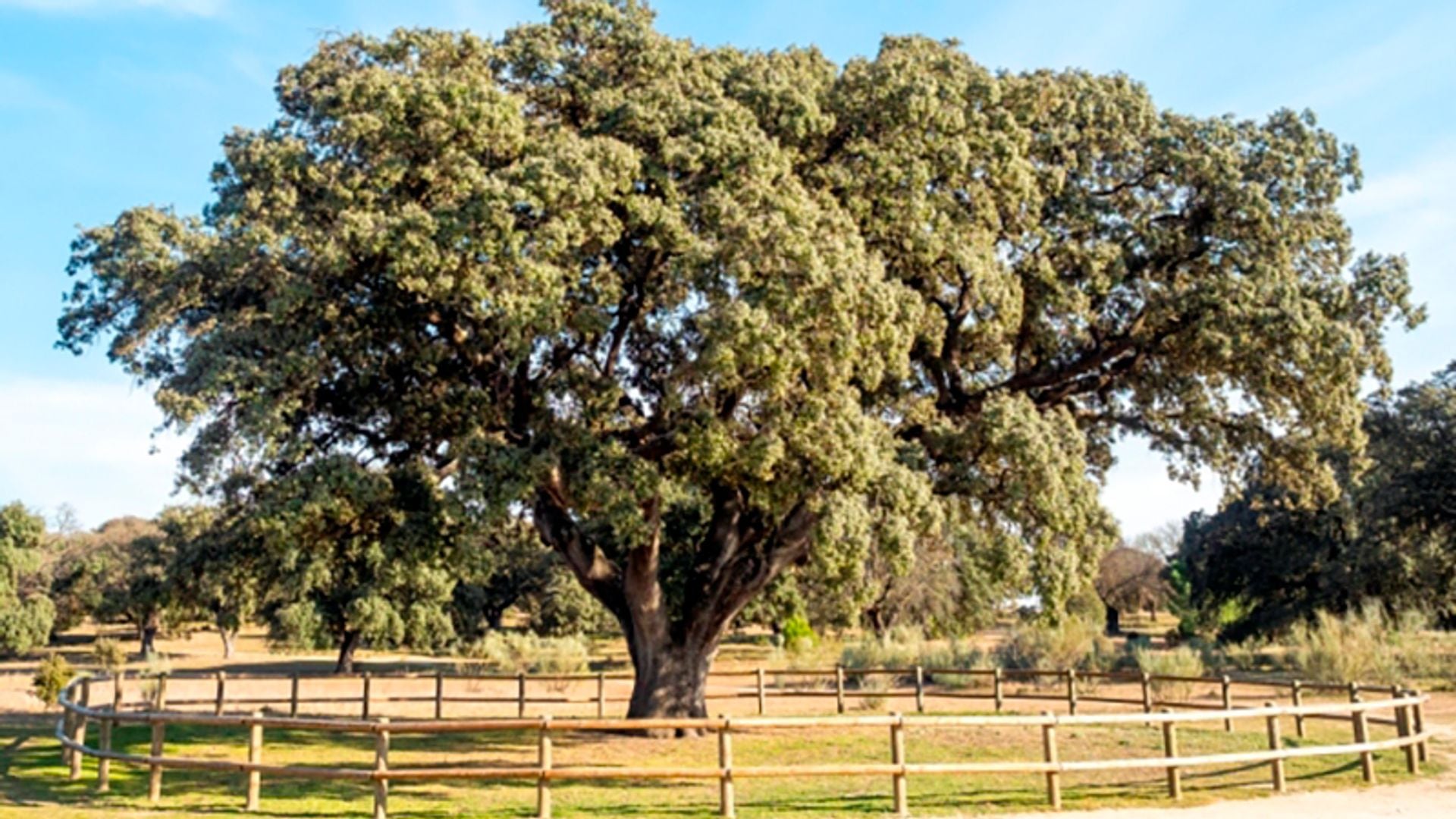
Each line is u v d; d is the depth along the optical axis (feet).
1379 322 67.05
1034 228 62.08
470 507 52.39
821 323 49.37
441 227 49.73
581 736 68.90
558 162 51.62
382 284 57.26
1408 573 133.18
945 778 50.70
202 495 56.80
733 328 47.39
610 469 54.34
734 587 67.92
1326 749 47.47
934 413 63.41
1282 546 154.20
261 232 51.80
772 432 51.21
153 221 56.24
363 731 40.88
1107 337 68.18
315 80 59.26
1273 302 61.31
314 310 54.80
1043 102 63.93
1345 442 65.10
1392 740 50.83
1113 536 59.72
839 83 62.85
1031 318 64.85
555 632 201.26
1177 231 65.57
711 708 85.20
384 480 55.93
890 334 51.44
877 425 55.62
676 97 57.26
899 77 58.70
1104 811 42.24
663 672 68.54
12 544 180.24
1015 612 162.30
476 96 53.26
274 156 54.44
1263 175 65.67
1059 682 99.35
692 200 55.26
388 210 53.83
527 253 50.49
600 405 57.11
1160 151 65.16
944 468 59.26
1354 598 140.67
